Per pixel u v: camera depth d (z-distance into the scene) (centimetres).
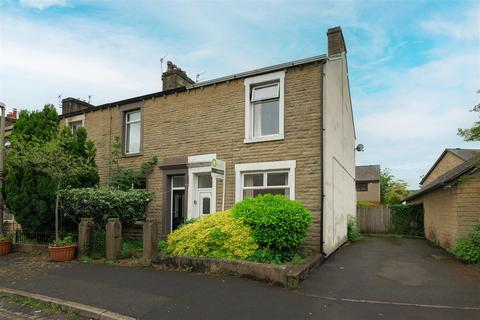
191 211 1202
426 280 750
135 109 1423
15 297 634
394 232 2170
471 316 529
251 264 720
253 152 1101
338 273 806
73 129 1602
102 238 977
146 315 525
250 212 809
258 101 1142
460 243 988
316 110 1021
